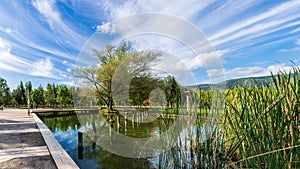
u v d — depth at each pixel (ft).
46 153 7.91
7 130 13.85
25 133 12.64
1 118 22.45
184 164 7.26
